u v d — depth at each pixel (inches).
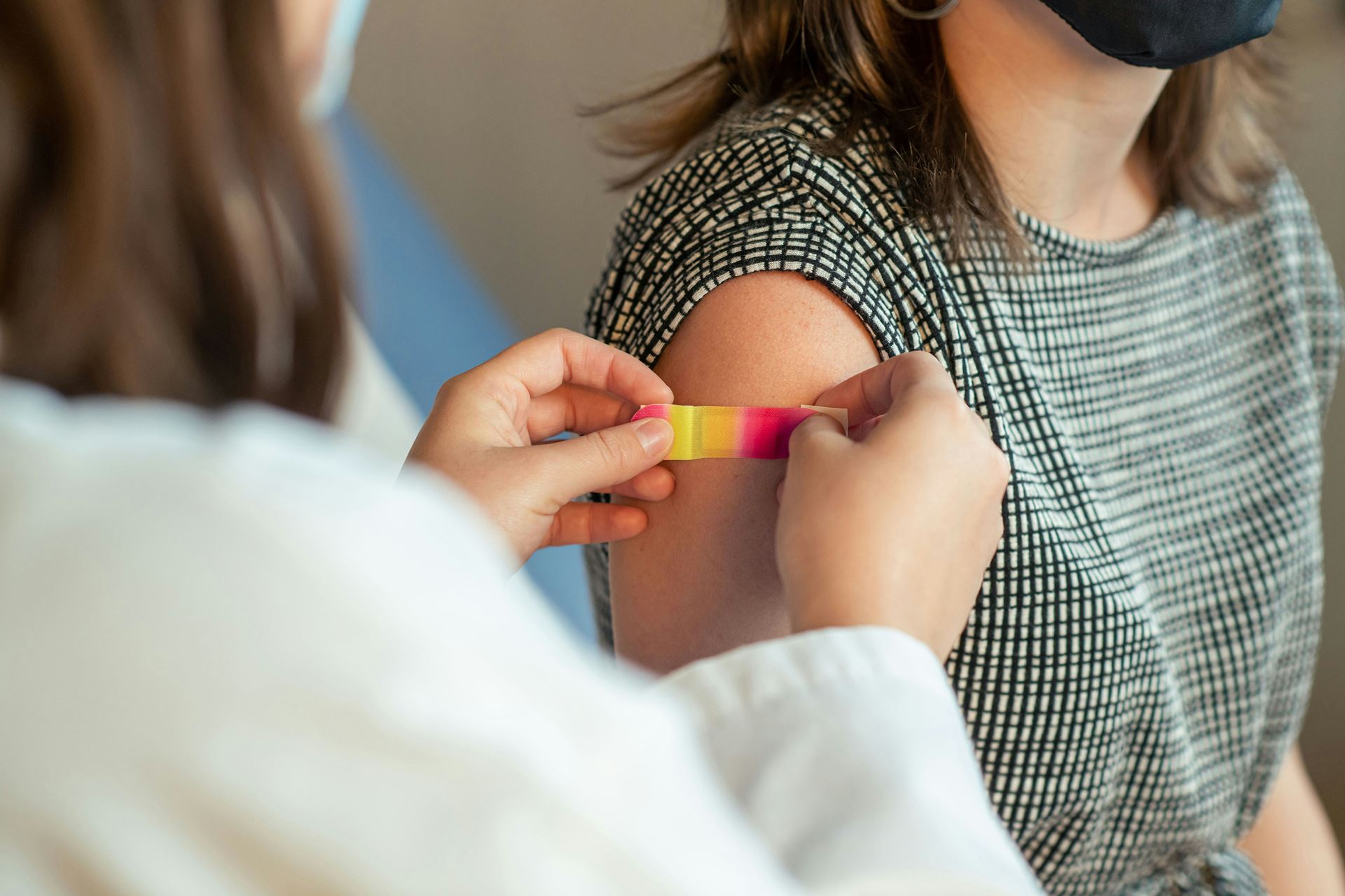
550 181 72.7
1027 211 40.8
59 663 21.0
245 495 22.3
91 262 23.7
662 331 37.9
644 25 69.4
